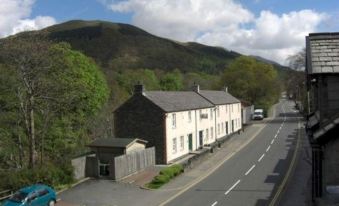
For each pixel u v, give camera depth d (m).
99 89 66.38
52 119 46.38
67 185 35.78
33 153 40.41
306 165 43.16
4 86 40.88
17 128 42.81
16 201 27.81
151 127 48.38
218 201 30.66
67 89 44.88
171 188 35.38
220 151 54.91
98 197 32.62
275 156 49.41
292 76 115.06
